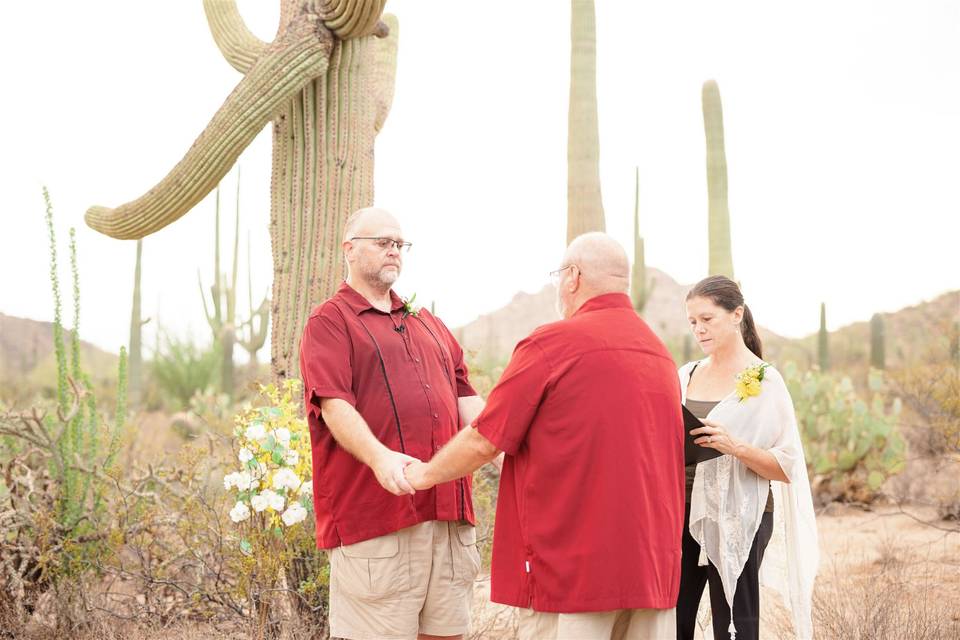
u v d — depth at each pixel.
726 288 3.55
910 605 4.32
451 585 3.38
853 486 8.70
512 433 2.62
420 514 3.26
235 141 5.04
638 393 2.66
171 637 4.30
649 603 2.57
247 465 4.02
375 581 3.21
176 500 4.85
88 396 4.96
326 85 5.12
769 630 4.44
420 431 3.33
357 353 3.31
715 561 3.27
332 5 4.96
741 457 3.24
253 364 15.70
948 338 10.48
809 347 31.25
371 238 3.42
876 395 8.94
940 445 8.78
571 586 2.56
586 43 7.17
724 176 9.02
